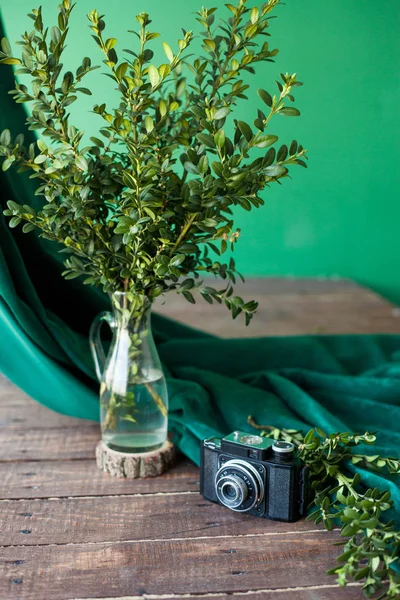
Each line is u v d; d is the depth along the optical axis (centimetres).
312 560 147
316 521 151
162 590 137
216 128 153
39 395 206
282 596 136
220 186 150
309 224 426
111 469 182
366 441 166
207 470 169
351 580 141
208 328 334
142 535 156
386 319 353
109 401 178
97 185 164
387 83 399
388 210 424
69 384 198
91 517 163
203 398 202
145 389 175
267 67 392
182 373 223
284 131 402
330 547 152
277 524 161
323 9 387
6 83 198
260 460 160
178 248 161
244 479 160
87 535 156
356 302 385
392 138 410
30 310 196
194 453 186
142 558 147
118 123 155
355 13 388
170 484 179
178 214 163
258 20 156
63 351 205
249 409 202
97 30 152
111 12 366
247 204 154
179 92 184
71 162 158
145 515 164
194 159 152
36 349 196
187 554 149
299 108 400
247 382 228
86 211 160
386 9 388
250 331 329
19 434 207
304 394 206
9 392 243
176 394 199
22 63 158
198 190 150
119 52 371
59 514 164
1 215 192
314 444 165
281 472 158
